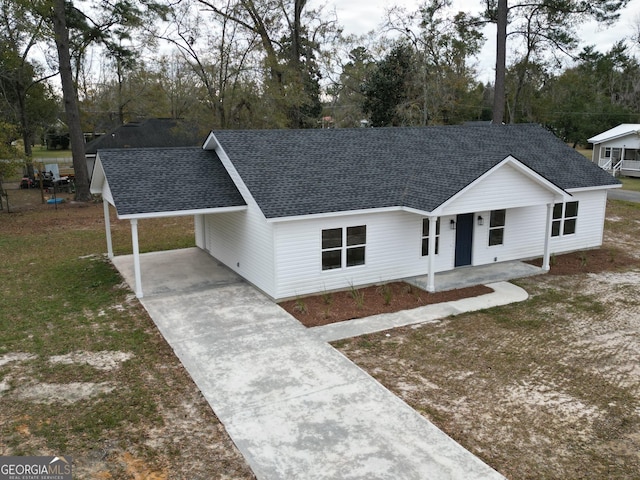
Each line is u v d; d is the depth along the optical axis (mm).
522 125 20234
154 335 10922
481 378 9016
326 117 48531
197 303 12844
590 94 63031
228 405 8047
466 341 10594
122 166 14500
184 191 13969
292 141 15898
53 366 9453
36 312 12305
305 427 7434
